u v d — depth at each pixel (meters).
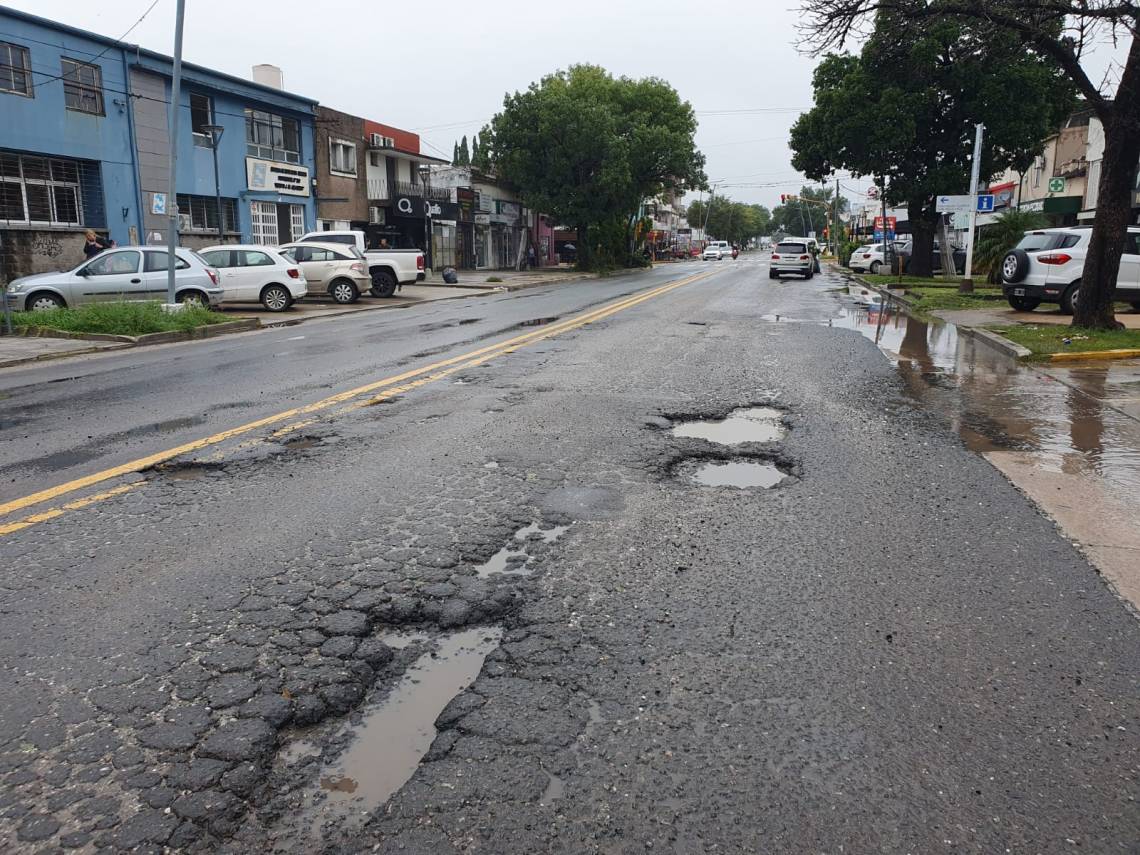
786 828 2.32
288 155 31.80
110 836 2.25
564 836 2.27
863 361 11.16
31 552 4.21
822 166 34.66
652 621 3.51
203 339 14.69
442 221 41.69
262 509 4.88
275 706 2.86
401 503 5.00
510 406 7.85
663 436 6.75
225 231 28.78
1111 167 12.91
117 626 3.43
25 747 2.62
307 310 20.28
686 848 2.24
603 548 4.32
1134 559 4.21
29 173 22.19
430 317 17.77
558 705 2.88
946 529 4.64
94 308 14.59
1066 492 5.34
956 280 30.50
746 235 158.25
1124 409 8.02
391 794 2.43
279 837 2.26
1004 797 2.45
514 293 27.30
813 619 3.54
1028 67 29.58
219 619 3.49
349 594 3.73
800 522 4.74
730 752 2.64
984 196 23.80
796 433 6.93
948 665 3.18
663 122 52.44
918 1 13.33
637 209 53.06
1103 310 13.38
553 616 3.55
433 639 3.35
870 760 2.61
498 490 5.27
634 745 2.67
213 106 27.75
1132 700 2.95
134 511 4.84
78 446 6.37
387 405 7.87
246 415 7.44
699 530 4.60
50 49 22.06
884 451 6.36
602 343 12.66
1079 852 2.24
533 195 44.91
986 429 7.14
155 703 2.87
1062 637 3.40
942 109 31.69
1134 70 12.20
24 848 2.21
